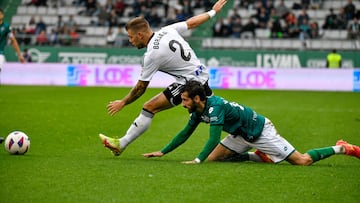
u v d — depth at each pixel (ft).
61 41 316.81
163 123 152.35
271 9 327.67
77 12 343.87
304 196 71.20
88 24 334.03
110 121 155.84
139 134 96.63
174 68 93.15
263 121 90.38
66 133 131.34
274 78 290.15
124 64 301.22
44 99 217.36
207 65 304.30
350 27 311.88
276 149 89.97
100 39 321.73
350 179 81.00
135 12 327.06
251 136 89.61
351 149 90.89
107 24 329.11
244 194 71.72
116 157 99.40
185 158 99.86
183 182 77.66
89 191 72.49
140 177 80.69
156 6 334.44
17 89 265.34
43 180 78.48
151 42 91.97
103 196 70.08
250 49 304.09
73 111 178.09
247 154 93.97
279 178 80.89
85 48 309.83
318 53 297.74
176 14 321.73
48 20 342.03
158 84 291.99
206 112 88.53
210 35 326.44
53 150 106.83
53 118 159.33
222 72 292.61
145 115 95.50
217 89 284.41
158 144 116.98
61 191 72.43
